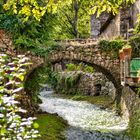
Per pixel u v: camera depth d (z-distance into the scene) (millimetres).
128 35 18297
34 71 16844
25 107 14828
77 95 27406
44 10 6078
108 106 20266
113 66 17781
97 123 15492
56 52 17047
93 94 25828
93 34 29609
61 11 32281
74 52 17469
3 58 3953
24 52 15578
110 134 13234
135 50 16734
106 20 25984
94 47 17719
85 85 27156
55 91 32344
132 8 20750
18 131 3781
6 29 14508
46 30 16266
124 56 13391
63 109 19656
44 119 14586
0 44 14367
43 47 16484
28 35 15461
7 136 3836
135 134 11484
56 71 34781
